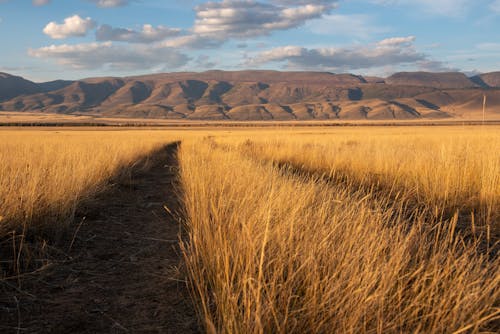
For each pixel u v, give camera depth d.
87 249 4.72
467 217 5.82
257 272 3.06
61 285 3.62
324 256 3.02
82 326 2.87
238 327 2.39
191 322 2.88
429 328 2.31
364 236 3.36
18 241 4.65
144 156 19.41
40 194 5.59
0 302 3.23
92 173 8.59
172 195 8.90
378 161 9.77
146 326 2.86
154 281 3.69
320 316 2.45
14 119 196.12
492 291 2.83
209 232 3.89
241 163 8.57
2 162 8.36
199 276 3.51
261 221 3.83
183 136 54.19
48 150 12.80
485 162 7.31
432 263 3.00
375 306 2.48
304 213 4.12
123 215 6.66
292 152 14.29
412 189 7.45
